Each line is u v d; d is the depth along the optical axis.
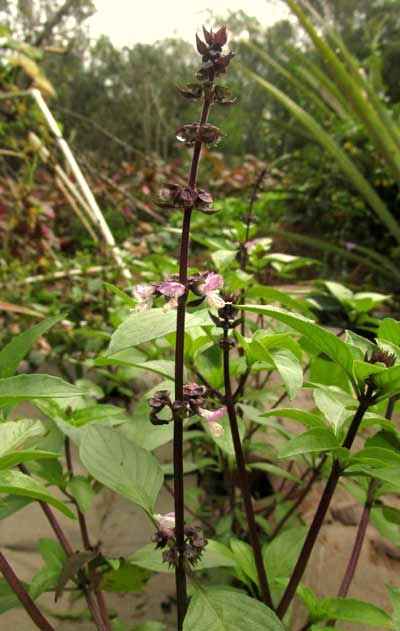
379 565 0.23
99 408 0.19
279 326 0.25
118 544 0.26
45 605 0.22
